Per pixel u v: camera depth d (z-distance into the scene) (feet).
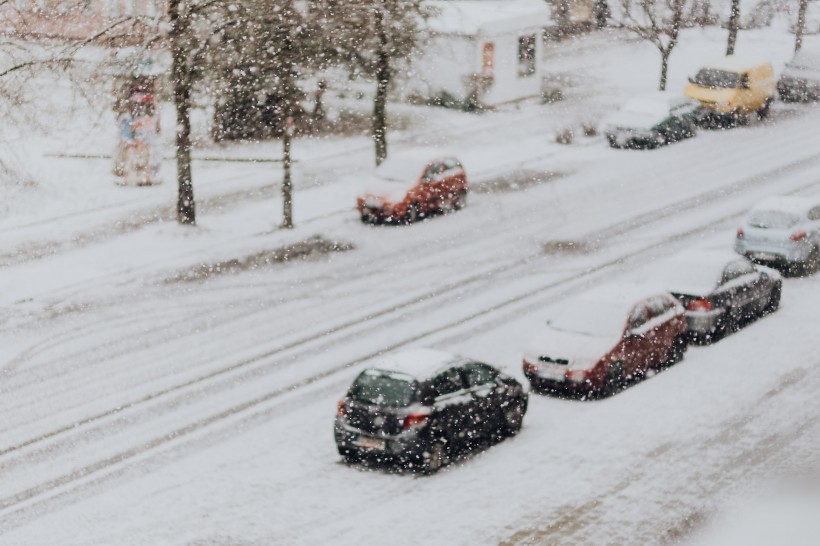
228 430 65.62
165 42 96.22
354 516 54.95
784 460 61.82
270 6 96.63
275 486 58.34
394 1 108.99
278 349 78.33
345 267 95.61
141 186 115.44
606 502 56.70
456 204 112.37
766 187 120.78
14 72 99.35
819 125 149.48
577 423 66.90
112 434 65.21
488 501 56.54
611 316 72.95
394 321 83.97
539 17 153.17
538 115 149.18
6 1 103.50
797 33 180.45
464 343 79.77
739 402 70.08
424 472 59.77
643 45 187.83
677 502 56.85
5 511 56.18
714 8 203.10
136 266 94.12
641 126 134.92
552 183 122.11
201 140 132.26
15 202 108.99
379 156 116.16
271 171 122.83
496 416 63.62
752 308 84.84
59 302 86.28
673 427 66.23
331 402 69.67
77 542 52.90
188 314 84.58
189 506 56.24
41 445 63.82
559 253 100.17
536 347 71.92
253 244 100.17
